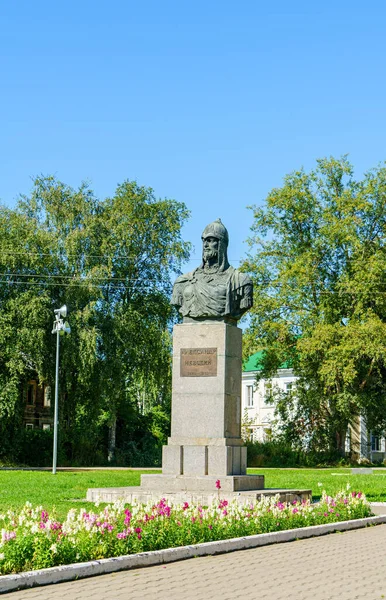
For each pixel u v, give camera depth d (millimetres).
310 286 54594
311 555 12133
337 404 52625
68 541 10508
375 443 73000
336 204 55312
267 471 40844
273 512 14555
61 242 49125
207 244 20625
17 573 9492
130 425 57000
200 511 13719
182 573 10391
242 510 14328
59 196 50656
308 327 53594
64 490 23047
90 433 51250
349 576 10375
